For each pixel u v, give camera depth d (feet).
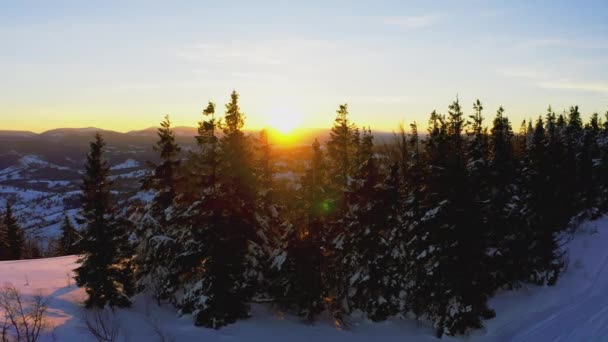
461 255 73.05
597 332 74.43
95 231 62.54
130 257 67.92
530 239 97.86
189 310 68.80
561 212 127.03
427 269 76.23
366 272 77.97
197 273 75.20
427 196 78.95
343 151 87.81
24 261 103.30
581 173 154.81
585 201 158.30
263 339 65.31
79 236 63.62
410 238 79.46
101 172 63.72
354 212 78.95
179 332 62.08
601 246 130.82
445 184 75.87
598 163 169.58
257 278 73.26
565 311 87.76
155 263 73.51
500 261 86.17
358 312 81.30
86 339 50.90
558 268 104.83
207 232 68.33
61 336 49.65
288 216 85.15
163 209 74.33
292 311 80.69
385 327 77.77
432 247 74.90
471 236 73.31
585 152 160.15
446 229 73.72
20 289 65.21
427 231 77.00
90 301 61.77
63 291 68.39
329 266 81.00
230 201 69.00
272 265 72.84
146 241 71.87
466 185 74.13
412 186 85.61
